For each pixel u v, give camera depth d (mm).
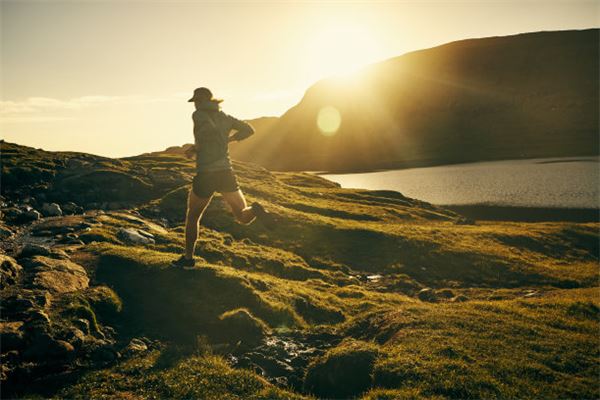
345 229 31625
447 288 24594
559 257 35438
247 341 11141
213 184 10188
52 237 17344
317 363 9805
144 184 30938
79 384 8406
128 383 8531
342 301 17203
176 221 26844
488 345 9914
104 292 11844
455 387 8055
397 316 11992
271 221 9906
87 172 29422
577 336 10680
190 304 12164
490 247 33562
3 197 23266
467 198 95688
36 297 10539
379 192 69000
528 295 21609
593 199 85812
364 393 8516
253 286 14602
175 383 8477
